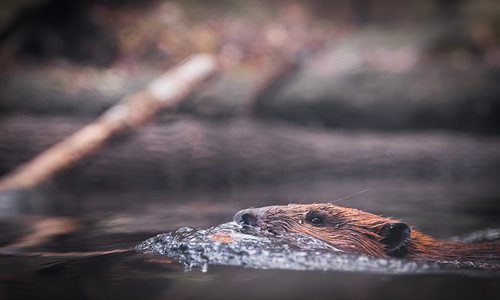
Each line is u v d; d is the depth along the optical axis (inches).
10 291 244.1
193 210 569.0
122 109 773.3
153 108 789.2
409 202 644.7
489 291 238.4
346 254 314.7
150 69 1298.0
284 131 975.0
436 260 366.6
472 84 1170.0
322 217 376.5
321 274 265.0
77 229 457.4
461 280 260.1
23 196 643.5
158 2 1492.4
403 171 910.4
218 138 892.0
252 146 902.4
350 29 1642.5
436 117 1152.2
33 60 1262.3
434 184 830.5
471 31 1376.7
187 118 967.0
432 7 1583.4
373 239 377.7
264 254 296.5
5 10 1240.8
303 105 1170.0
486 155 962.1
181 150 843.4
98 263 296.5
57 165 700.0
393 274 268.2
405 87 1179.9
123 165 791.1
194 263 285.3
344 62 1268.5
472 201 656.4
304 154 918.4
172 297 226.5
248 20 1547.7
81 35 1323.8
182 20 1462.8
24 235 432.5
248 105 1120.2
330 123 1176.8
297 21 1615.4
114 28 1360.7
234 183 843.4
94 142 729.6
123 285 246.1
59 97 1101.1
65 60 1279.5
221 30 1475.1
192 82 839.1
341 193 709.9
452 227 511.2
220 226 344.2
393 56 1301.7
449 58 1307.8
